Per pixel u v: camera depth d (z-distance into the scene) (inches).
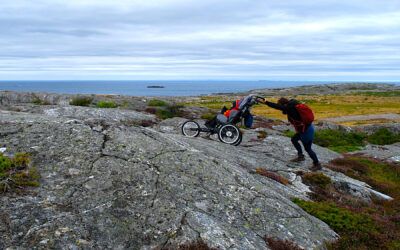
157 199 185.6
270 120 987.3
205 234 164.9
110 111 651.5
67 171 196.2
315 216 244.7
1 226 134.6
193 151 274.8
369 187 369.4
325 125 861.8
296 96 4520.2
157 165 225.5
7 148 208.8
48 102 941.8
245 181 242.8
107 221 157.5
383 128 820.0
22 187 170.1
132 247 146.2
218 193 211.6
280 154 450.9
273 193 243.1
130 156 229.9
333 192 322.7
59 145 225.9
